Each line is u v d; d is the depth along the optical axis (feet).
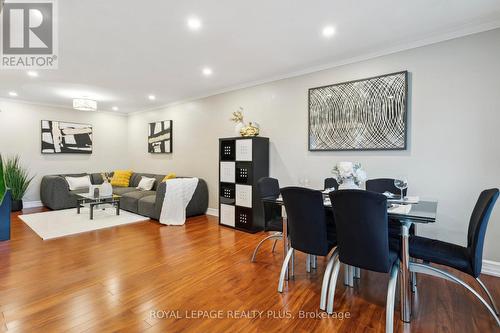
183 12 7.86
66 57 11.18
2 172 7.44
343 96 11.50
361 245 6.23
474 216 6.56
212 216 17.11
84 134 22.29
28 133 19.61
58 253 10.39
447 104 9.30
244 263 9.62
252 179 13.43
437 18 8.32
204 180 17.78
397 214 6.33
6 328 5.84
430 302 7.10
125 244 11.56
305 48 10.45
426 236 9.71
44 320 6.15
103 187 16.52
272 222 9.55
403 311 6.28
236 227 14.17
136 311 6.58
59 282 8.01
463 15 8.16
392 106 10.26
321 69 12.28
